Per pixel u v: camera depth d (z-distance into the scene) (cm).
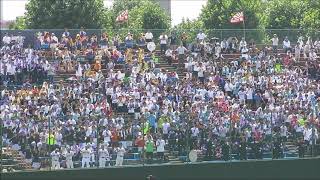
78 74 7894
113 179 5253
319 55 8825
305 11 13138
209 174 5438
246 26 12688
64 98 7425
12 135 6131
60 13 12419
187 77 8275
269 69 8569
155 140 6212
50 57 7956
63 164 6038
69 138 6184
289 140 6700
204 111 7388
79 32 8206
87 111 7281
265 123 6931
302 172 5581
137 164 6075
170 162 6153
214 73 8381
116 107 7581
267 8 13775
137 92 7788
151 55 8375
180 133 6319
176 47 8544
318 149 6425
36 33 7994
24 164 5903
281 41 8775
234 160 6200
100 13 12862
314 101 8056
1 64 7681
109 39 8338
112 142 6200
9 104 7181
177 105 7656
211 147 6325
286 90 8269
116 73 7969
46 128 6256
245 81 8306
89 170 5191
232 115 7125
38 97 7369
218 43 8631
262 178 5503
